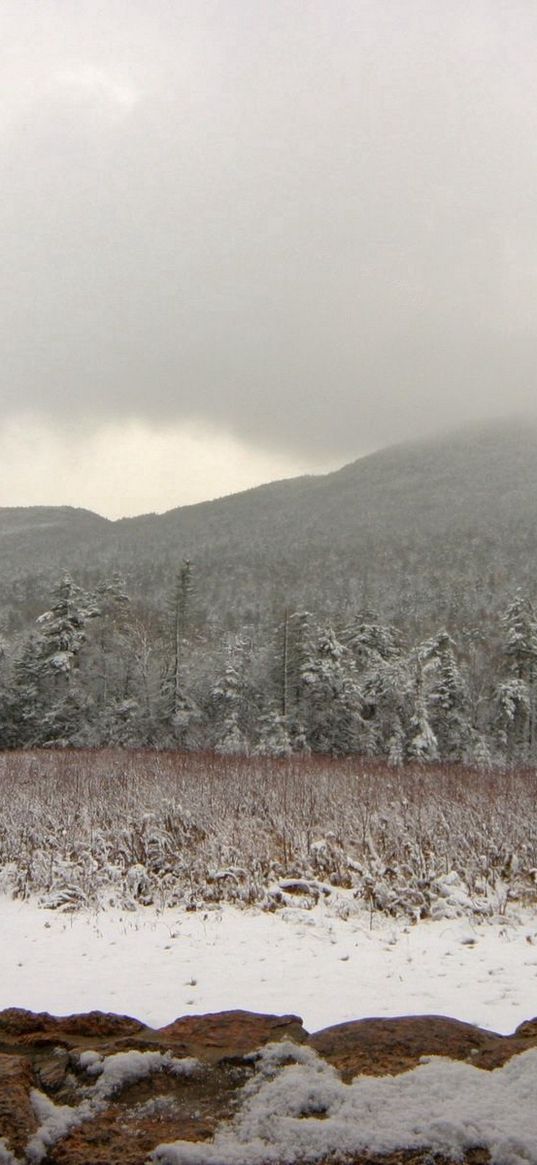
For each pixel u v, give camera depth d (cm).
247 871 991
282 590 14125
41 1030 310
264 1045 280
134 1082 250
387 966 653
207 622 8388
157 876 1007
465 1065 241
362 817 1245
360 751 4388
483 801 1460
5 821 1311
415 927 789
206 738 4538
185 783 1791
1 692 4644
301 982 610
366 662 4956
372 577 15562
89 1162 201
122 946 732
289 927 795
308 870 1008
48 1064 266
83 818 1306
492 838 1085
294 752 4178
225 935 766
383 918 824
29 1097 239
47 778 2022
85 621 4822
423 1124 206
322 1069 251
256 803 1447
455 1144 198
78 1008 550
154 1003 560
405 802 1405
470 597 11444
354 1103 221
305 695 4559
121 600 5069
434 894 880
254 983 609
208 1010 540
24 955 705
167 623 5041
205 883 976
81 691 4672
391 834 1130
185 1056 270
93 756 3256
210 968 654
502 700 4575
